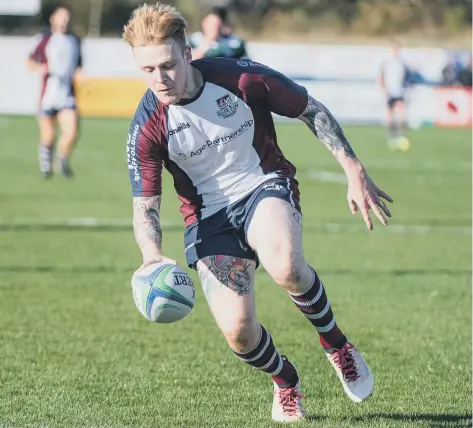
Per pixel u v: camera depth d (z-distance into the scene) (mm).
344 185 61469
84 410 18094
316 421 17391
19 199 51719
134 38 15359
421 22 150250
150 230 16406
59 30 59594
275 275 16188
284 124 115062
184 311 15711
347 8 151375
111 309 27625
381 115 109812
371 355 22938
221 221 16812
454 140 97688
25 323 25719
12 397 19016
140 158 16578
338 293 30500
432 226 45469
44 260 35188
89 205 50031
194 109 16172
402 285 31969
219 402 18859
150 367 21656
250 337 16469
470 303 29312
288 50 108000
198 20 136125
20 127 97500
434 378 20906
